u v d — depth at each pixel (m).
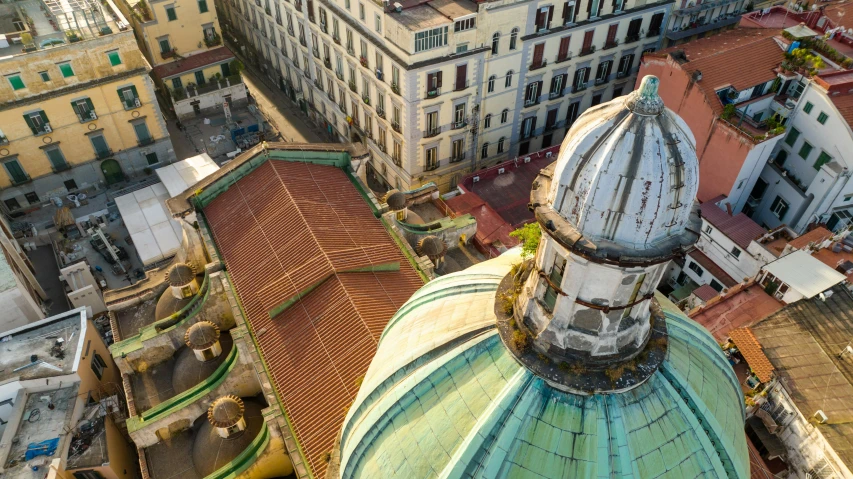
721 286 52.53
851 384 35.78
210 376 37.56
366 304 33.69
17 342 41.62
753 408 37.44
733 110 52.34
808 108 52.03
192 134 76.69
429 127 59.97
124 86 63.22
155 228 56.38
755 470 34.88
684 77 55.06
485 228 54.09
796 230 55.12
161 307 43.03
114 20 63.16
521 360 18.42
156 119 67.19
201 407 36.75
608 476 17.22
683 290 55.31
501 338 19.30
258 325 34.59
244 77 91.44
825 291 40.97
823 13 64.06
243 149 74.56
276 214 39.16
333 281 34.75
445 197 60.78
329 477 24.50
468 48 56.31
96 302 53.50
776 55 56.75
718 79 54.59
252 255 37.88
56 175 64.25
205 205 42.22
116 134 65.56
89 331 43.09
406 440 19.58
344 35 62.72
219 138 75.56
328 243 36.84
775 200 56.78
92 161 65.62
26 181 62.66
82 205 65.75
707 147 55.03
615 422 17.52
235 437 35.00
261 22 83.19
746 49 56.88
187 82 77.56
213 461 34.59
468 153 64.94
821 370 36.50
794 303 40.59
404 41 53.09
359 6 57.81
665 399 18.34
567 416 17.69
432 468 18.61
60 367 39.97
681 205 14.66
